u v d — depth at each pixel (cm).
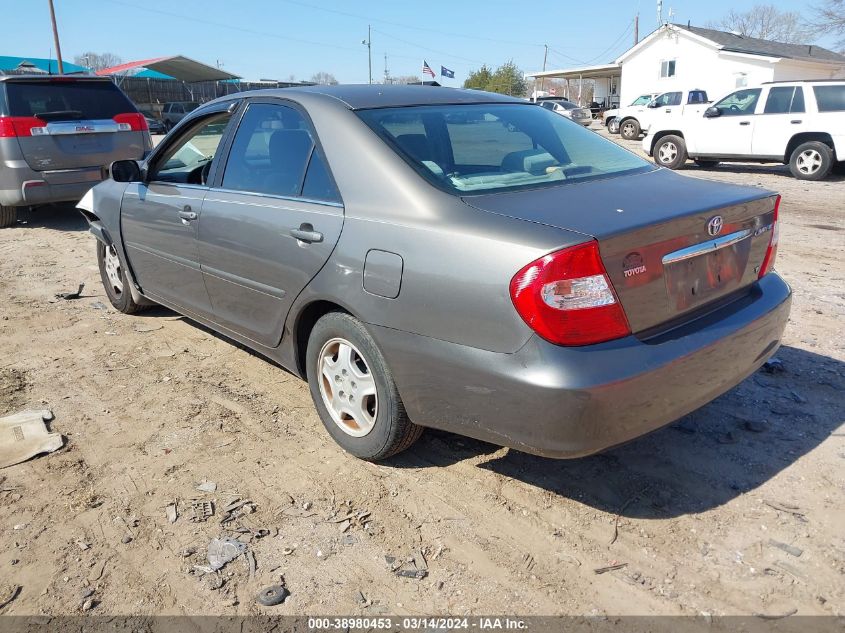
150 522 291
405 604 245
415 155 304
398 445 313
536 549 271
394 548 273
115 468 333
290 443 353
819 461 323
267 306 360
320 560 267
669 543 272
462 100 368
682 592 246
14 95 851
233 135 390
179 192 424
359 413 322
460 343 261
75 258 767
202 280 413
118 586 256
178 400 404
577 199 280
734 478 312
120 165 455
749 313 296
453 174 300
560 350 242
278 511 297
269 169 359
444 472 324
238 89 4444
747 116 1412
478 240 256
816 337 474
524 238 247
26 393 416
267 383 427
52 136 866
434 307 267
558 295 238
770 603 240
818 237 810
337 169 316
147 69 3941
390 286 282
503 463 330
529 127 361
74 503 305
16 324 541
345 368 324
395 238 281
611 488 308
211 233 388
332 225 308
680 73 3466
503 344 249
